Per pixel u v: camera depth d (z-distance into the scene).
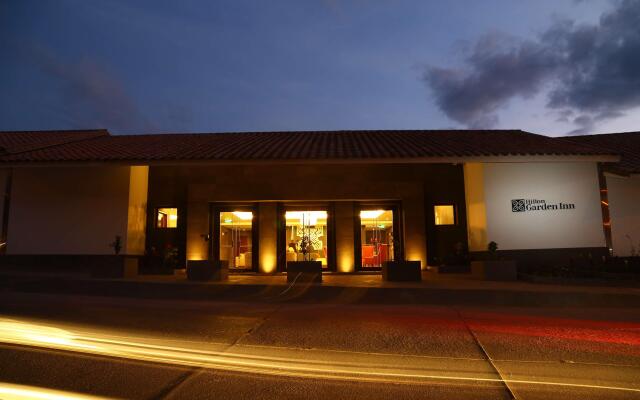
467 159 11.53
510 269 11.14
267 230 13.98
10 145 13.62
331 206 14.24
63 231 13.02
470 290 9.01
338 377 4.28
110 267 10.96
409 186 14.10
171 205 14.37
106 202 13.09
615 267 11.13
